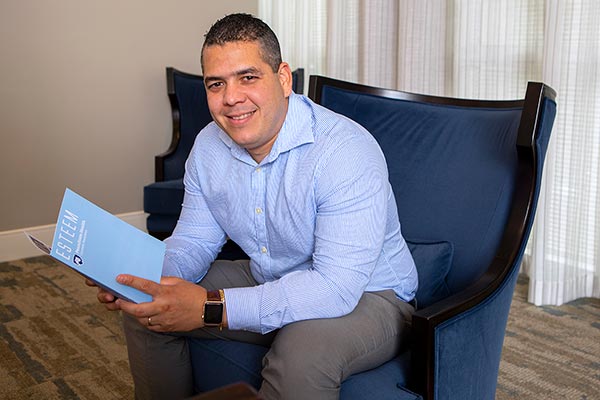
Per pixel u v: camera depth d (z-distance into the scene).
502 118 1.64
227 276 1.66
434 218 1.65
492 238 1.55
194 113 3.66
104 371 2.27
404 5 3.23
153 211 3.14
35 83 3.54
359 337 1.30
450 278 1.61
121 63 3.80
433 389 1.25
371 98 1.85
